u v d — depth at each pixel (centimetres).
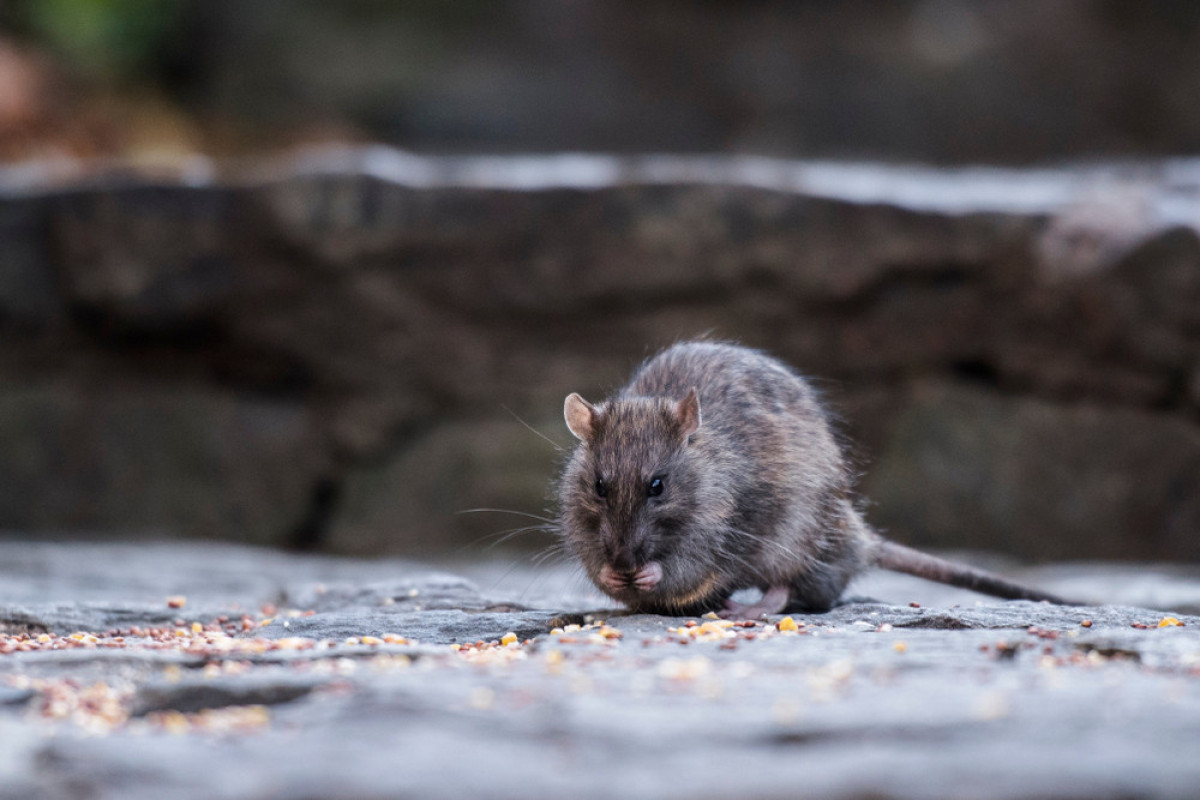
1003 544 1577
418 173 1703
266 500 1723
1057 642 558
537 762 361
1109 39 3244
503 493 1673
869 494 1614
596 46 3278
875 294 1611
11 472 1714
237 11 3072
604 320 1667
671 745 377
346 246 1655
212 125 2888
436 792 335
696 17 3344
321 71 3048
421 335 1684
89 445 1720
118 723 446
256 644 609
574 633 638
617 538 746
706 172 1656
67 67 2745
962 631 639
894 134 3123
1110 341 1523
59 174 1845
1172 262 1488
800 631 648
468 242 1650
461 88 3095
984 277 1579
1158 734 381
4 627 779
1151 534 1531
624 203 1630
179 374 1752
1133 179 1777
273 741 389
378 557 1673
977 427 1590
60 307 1716
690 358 864
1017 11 3284
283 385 1747
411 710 420
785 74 3198
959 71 3178
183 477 1727
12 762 371
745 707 423
